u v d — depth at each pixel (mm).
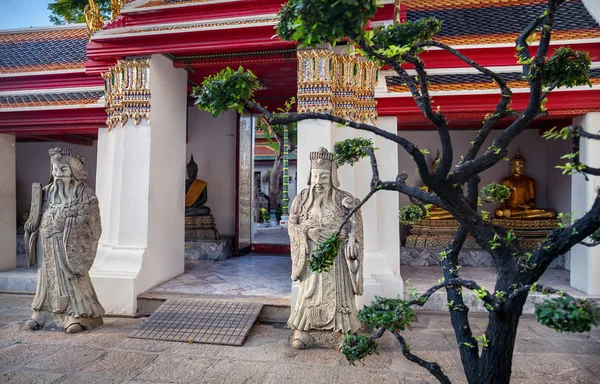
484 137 2262
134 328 5348
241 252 10016
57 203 5207
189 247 9297
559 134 1680
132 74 6406
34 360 4305
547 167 8883
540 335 5102
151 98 6391
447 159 2043
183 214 7570
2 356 4406
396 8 5816
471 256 8133
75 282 5211
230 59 6750
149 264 6371
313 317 4609
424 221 8648
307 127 5750
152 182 6441
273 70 7672
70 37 9250
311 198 4738
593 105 5672
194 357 4418
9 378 3879
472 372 2293
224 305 5629
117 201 6492
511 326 2131
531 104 2000
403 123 7883
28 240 5285
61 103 6820
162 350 4609
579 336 5055
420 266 8281
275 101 10102
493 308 2041
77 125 6941
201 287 6500
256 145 22016
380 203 6219
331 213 4648
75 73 7363
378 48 2205
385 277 5855
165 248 6902
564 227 1979
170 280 6992
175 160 7227
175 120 7211
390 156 6164
